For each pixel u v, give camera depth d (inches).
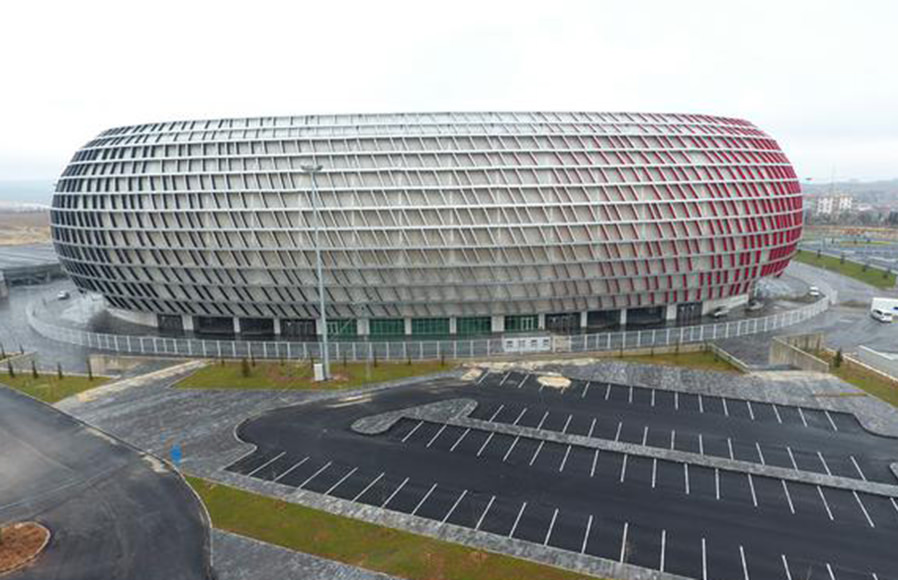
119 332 2785.4
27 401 1910.7
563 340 2365.9
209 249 2522.1
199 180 2488.9
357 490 1336.1
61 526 1213.1
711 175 2655.0
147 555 1110.4
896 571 1053.8
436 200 2456.9
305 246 2474.2
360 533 1165.7
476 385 2015.3
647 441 1583.4
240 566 1069.8
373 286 2551.7
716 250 2679.6
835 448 1534.2
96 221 2630.4
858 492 1321.4
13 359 2252.7
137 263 2637.8
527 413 1779.0
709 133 2787.9
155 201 2522.1
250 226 2468.0
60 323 2950.3
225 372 2174.0
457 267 2497.5
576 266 2561.5
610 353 2326.5
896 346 2399.1
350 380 2071.9
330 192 2438.5
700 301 2896.2
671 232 2581.2
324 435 1635.1
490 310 2672.2
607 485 1354.6
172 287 2677.2
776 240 2893.7
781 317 2719.0
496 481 1374.3
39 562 1091.3
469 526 1188.5
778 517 1221.7
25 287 4030.5
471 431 1657.2
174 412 1809.8
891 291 3540.8
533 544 1126.4
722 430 1648.6
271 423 1721.2
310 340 2630.4
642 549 1112.8
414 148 2502.5
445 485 1357.0
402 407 1831.9
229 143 2524.6
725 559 1085.1
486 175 2479.1
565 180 2507.4
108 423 1731.1
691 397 1893.5
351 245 2464.3
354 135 2512.3
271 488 1349.7
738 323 2586.1
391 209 2432.3
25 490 1360.7
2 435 1653.5
